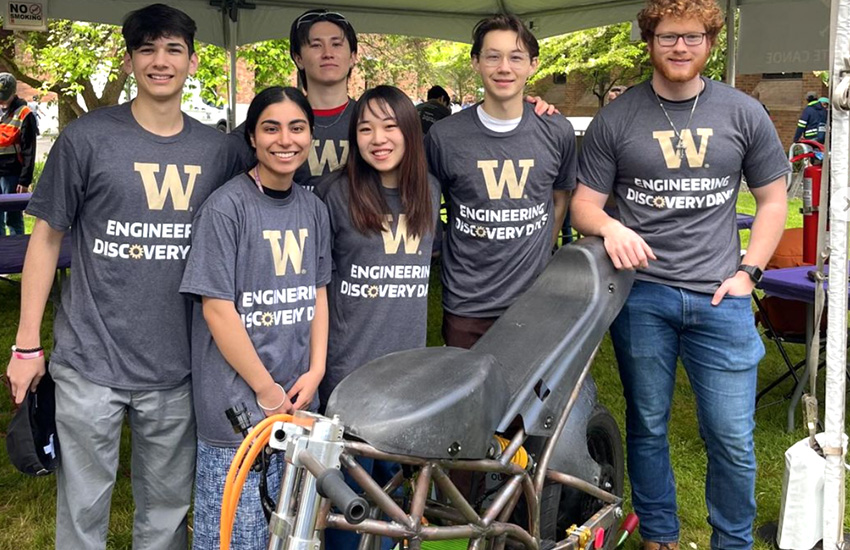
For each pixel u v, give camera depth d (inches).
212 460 91.4
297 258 92.5
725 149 102.7
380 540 79.4
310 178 114.6
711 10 98.2
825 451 91.7
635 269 103.0
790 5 245.8
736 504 108.7
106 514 98.0
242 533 89.6
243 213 88.9
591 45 612.7
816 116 461.7
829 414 91.0
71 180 90.4
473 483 90.2
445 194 120.5
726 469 107.7
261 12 303.7
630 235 100.0
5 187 314.7
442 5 315.9
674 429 175.0
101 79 449.1
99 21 275.0
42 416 96.0
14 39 425.7
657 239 105.6
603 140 107.9
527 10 324.2
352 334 103.0
